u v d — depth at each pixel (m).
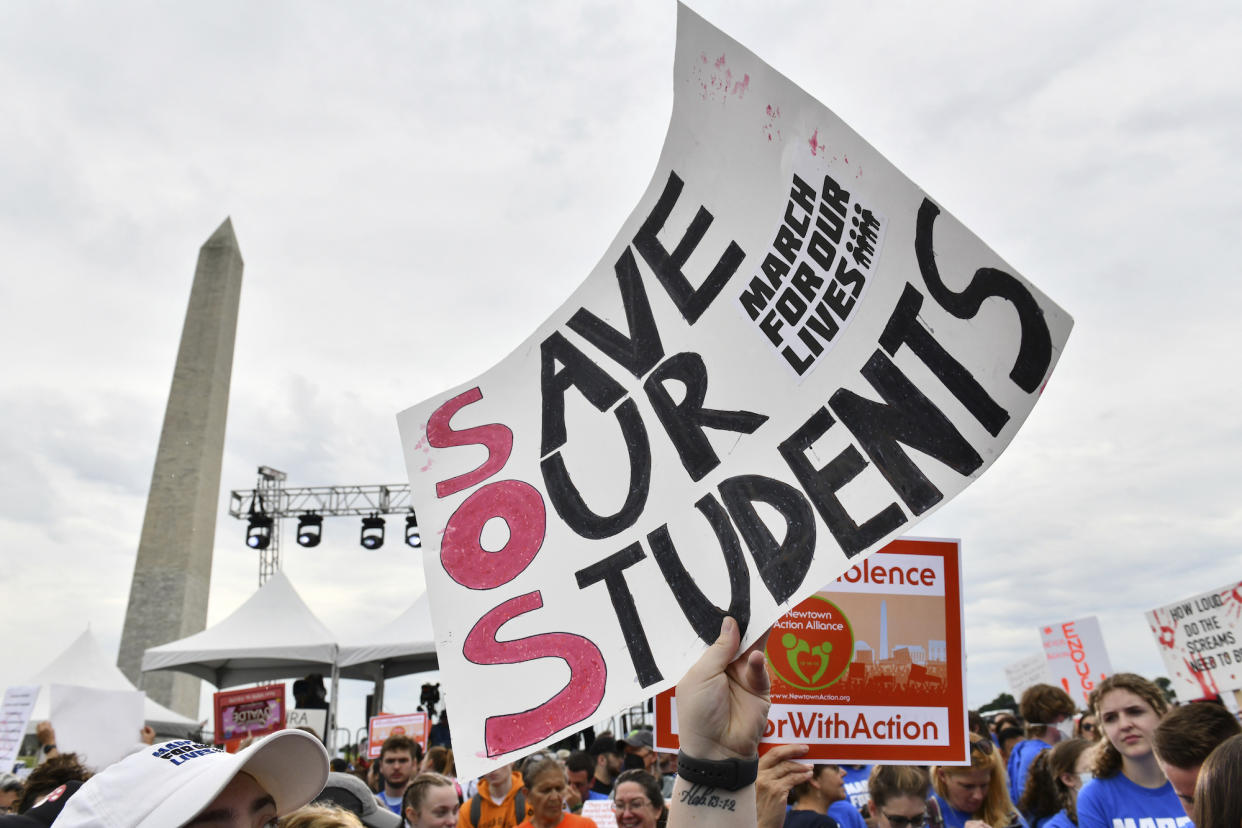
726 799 1.60
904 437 1.71
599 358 2.08
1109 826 3.35
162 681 25.11
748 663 1.70
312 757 1.67
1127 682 3.40
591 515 1.99
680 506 1.91
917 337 1.73
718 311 1.97
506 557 2.02
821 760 3.25
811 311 1.85
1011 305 1.64
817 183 1.85
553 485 2.04
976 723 5.92
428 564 2.06
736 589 1.79
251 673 14.89
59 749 7.81
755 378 1.90
